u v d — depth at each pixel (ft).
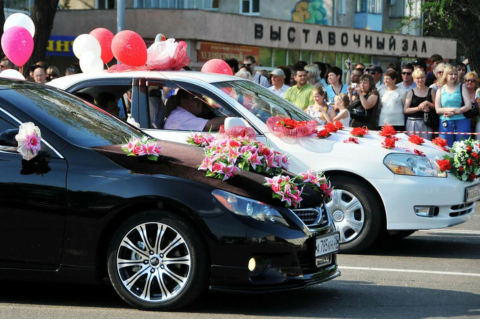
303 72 52.95
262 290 25.22
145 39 120.16
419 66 57.67
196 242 25.32
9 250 26.37
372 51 155.84
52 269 26.21
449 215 36.19
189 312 26.00
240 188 25.55
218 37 120.26
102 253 26.27
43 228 26.05
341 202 36.29
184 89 37.06
